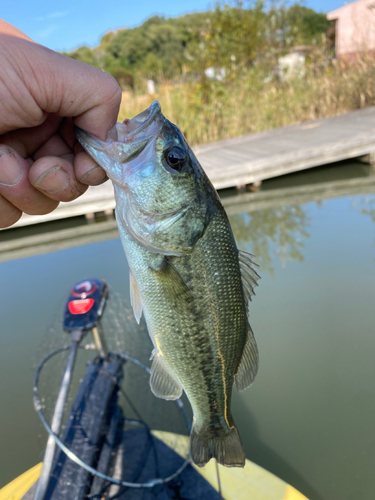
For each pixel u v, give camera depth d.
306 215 5.87
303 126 9.97
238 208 6.54
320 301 3.61
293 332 3.23
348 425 2.36
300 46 12.96
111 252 5.42
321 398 2.57
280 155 7.22
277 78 11.84
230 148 8.76
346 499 1.98
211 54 10.70
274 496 1.96
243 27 10.84
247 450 2.31
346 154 7.45
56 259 5.44
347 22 18.89
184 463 2.04
